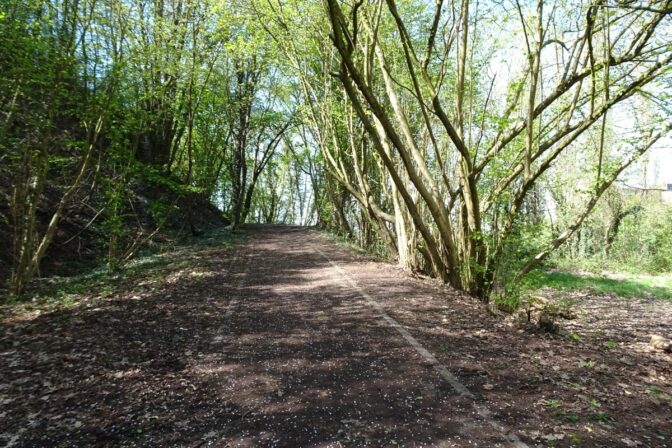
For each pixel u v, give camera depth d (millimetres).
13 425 3299
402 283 9750
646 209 24078
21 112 8750
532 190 15438
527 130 8531
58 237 12219
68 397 3793
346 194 23766
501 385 4039
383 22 12617
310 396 3842
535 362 4711
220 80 18688
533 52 8250
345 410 3557
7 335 5688
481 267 9477
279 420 3404
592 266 21844
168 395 3871
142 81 12906
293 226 36438
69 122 11914
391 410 3543
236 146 25969
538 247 10219
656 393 4016
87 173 12703
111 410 3559
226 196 32219
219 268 12016
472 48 9672
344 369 4477
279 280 10250
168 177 14461
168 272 11109
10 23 7945
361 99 14008
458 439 3076
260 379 4242
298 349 5152
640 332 8438
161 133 18922
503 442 3029
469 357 4805
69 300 7848
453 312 6984
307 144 28906
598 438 3098
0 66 8008
